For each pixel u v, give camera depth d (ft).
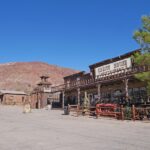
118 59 126.82
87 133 51.98
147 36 75.10
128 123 72.84
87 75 156.04
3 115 111.45
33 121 81.41
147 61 74.69
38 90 202.80
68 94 177.68
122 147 37.01
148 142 41.11
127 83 109.91
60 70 563.07
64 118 94.02
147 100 109.50
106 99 137.69
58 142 41.57
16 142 42.24
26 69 524.11
